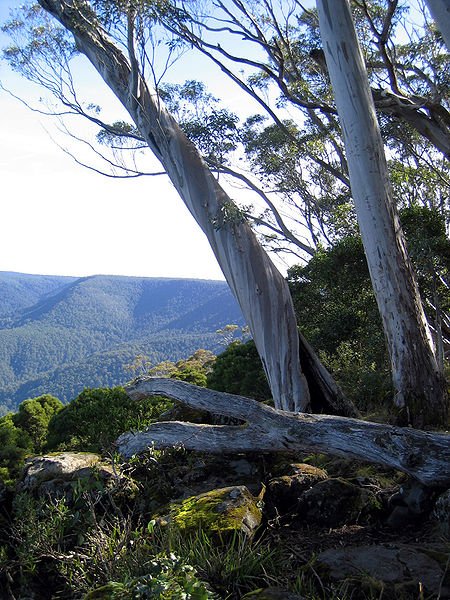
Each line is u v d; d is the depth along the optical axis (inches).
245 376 479.2
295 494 191.2
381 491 190.5
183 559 140.6
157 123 367.2
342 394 315.3
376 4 488.1
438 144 466.0
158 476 221.5
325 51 306.2
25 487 225.5
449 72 467.8
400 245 295.9
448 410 285.1
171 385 260.2
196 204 356.2
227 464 228.2
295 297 458.9
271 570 148.1
